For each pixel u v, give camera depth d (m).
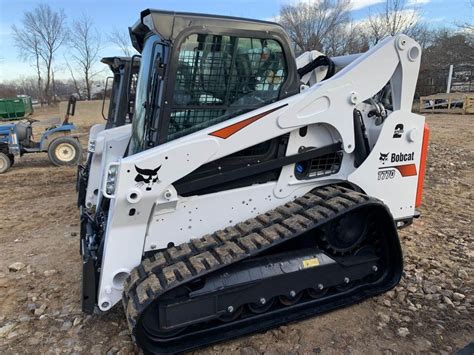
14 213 6.73
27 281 4.20
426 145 3.98
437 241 4.80
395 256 3.61
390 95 3.86
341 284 3.47
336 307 3.40
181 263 2.90
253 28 3.13
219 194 3.24
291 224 3.12
